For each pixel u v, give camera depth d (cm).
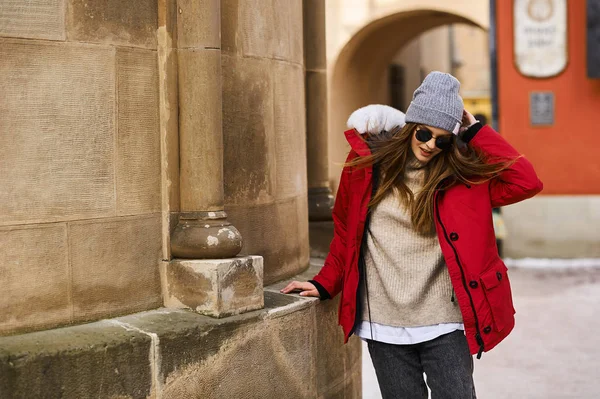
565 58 1020
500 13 1037
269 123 356
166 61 301
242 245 327
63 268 276
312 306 334
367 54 1331
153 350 271
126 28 291
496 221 1034
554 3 1020
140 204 299
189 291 302
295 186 384
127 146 293
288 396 322
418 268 284
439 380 282
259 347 305
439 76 277
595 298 756
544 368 522
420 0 1140
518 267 973
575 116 1021
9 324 264
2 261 262
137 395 267
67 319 278
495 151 282
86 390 255
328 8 1206
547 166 1030
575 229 1020
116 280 292
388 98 1597
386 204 287
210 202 307
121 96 290
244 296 305
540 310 706
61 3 272
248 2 340
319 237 479
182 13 301
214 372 289
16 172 264
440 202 280
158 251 306
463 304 275
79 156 279
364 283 296
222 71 328
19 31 264
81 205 280
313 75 488
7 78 262
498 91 1043
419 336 283
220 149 310
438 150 278
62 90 274
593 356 548
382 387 297
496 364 536
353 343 387
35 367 245
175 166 306
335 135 1232
